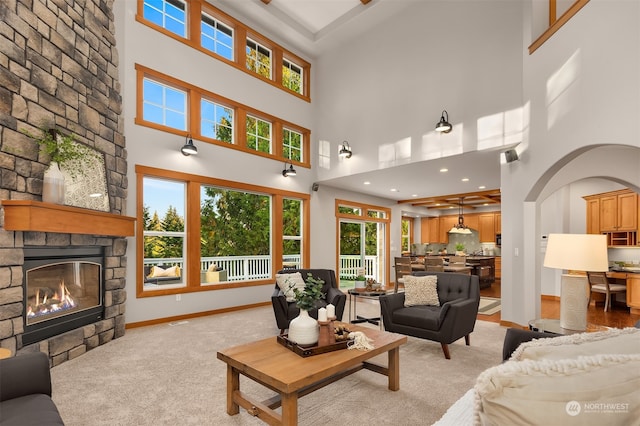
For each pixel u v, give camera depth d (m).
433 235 12.19
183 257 5.34
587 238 2.59
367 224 9.17
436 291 4.13
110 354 3.55
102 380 2.89
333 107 7.01
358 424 2.22
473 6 5.05
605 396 0.77
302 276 4.86
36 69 3.12
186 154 5.21
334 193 7.93
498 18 4.80
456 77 5.18
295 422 1.97
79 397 2.58
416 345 3.91
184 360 3.38
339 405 2.47
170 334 4.31
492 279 10.01
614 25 2.99
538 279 4.54
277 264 6.59
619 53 2.93
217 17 5.95
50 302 3.29
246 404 2.22
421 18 5.65
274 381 1.96
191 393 2.66
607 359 0.86
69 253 3.46
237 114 6.07
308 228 7.20
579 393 0.78
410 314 3.66
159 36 5.07
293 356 2.31
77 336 3.49
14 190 2.87
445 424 1.76
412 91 5.71
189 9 5.52
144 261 4.92
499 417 0.80
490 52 4.86
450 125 5.05
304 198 7.13
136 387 2.76
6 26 2.84
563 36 3.74
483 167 5.90
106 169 4.04
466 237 12.00
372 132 6.27
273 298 4.14
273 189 6.56
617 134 2.94
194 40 5.49
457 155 5.16
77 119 3.63
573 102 3.56
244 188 6.08
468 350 3.73
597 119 3.19
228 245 5.97
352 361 2.28
